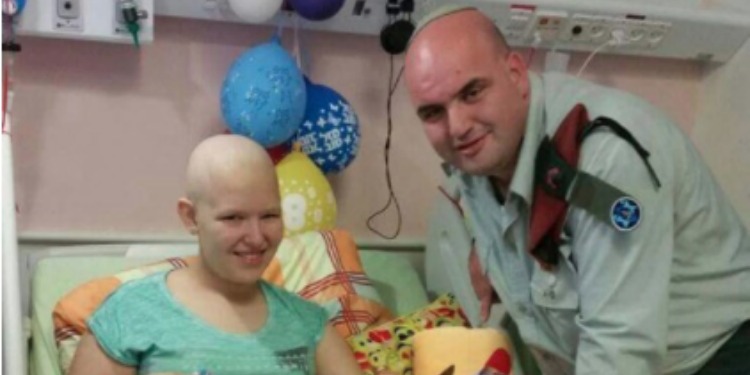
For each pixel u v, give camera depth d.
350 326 2.08
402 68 2.54
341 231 2.27
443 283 2.37
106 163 2.35
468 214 1.96
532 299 1.74
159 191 2.40
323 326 1.74
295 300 1.74
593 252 1.50
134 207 2.39
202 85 2.39
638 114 1.55
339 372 1.73
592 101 1.58
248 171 1.57
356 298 2.14
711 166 2.86
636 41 2.67
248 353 1.59
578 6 2.54
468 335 1.93
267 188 1.58
